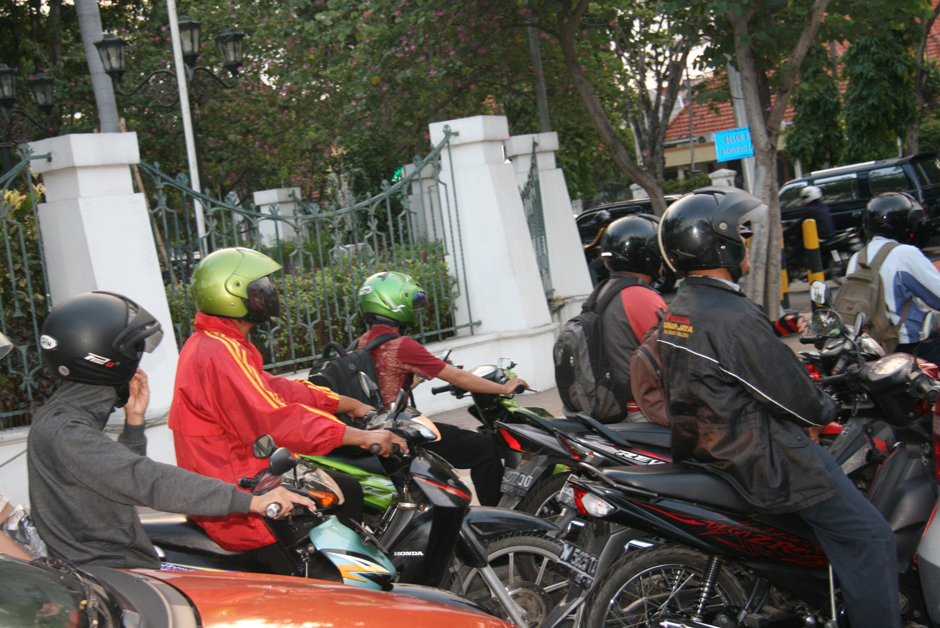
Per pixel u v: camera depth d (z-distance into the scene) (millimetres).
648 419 3971
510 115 18297
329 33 11219
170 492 2473
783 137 26641
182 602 2146
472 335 8164
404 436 3182
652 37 13016
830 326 3615
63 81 16297
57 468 2543
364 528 3125
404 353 4152
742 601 3242
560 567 3326
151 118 15617
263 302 3150
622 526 3311
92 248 6016
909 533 3295
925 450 3385
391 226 7805
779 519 3082
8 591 2074
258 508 2496
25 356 5938
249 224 7660
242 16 14766
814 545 3150
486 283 8266
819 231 14227
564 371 4219
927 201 13953
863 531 2850
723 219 2922
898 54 18422
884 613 2848
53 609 2008
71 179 6090
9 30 18594
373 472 3750
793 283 15062
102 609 2029
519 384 4273
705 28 9477
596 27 12234
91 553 2594
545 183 10086
